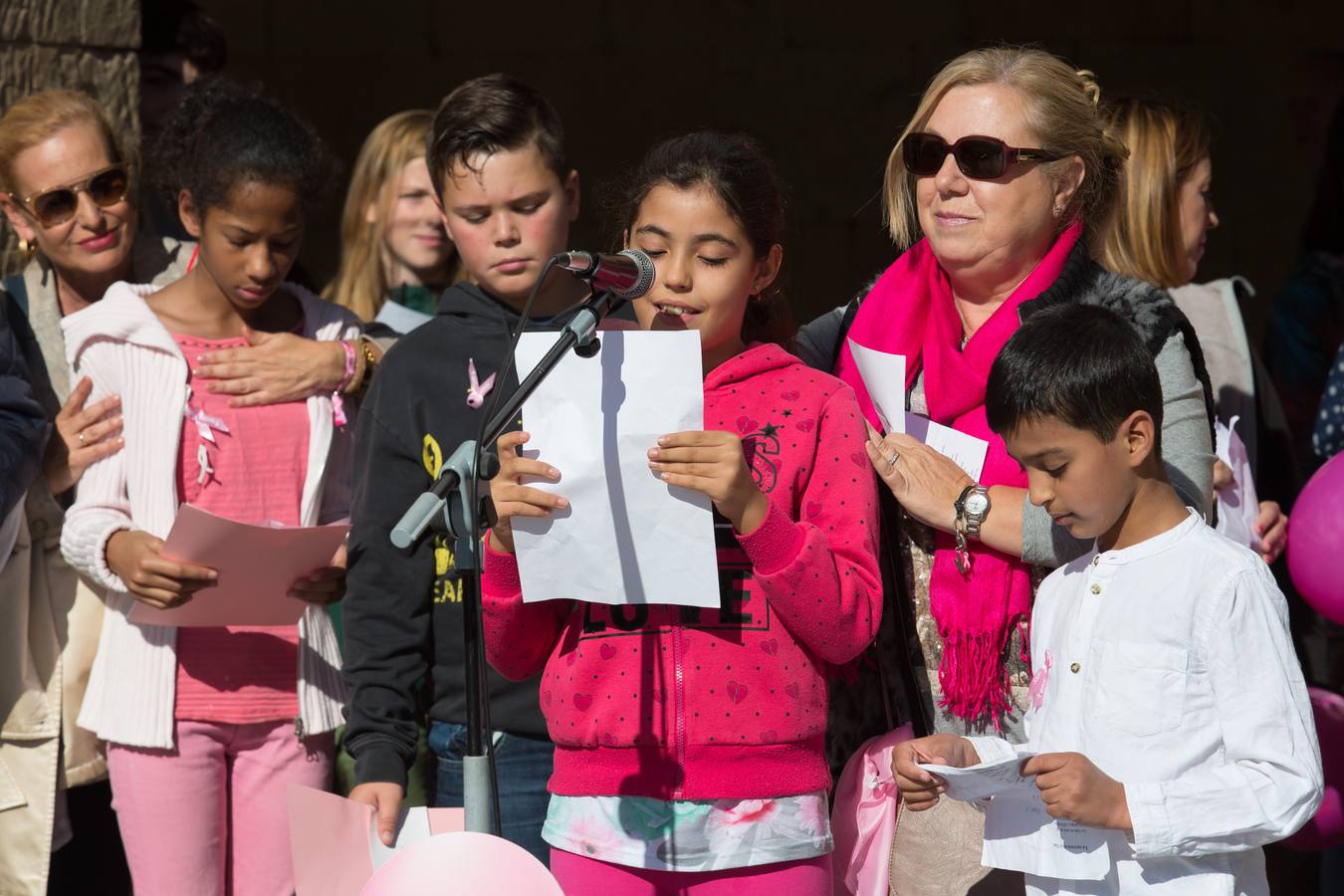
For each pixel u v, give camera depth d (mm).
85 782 9375
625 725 6602
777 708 6648
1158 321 7547
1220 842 6207
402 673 8312
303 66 22141
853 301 8656
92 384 9203
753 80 21812
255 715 8984
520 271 8695
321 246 21828
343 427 9453
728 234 6949
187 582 8430
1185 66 21500
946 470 7527
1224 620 6348
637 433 6348
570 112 22000
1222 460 9289
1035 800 6715
